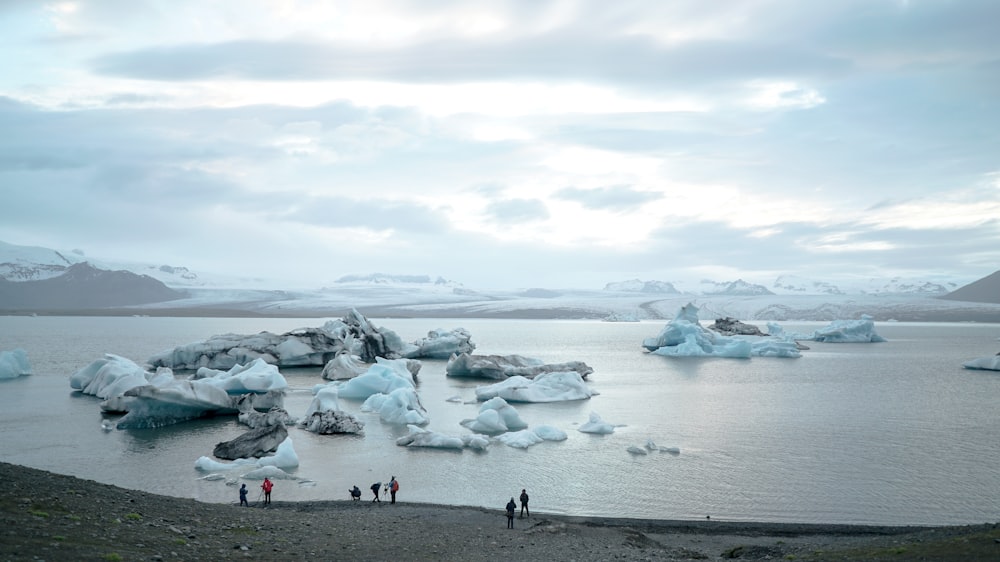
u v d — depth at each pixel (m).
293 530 22.42
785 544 25.84
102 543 16.36
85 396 66.94
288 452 40.38
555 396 68.62
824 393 73.81
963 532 23.70
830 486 36.31
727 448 45.31
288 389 73.69
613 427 52.69
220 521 22.02
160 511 21.70
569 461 41.72
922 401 67.38
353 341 118.31
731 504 33.41
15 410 58.72
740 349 128.75
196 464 39.28
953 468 40.03
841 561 19.33
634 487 36.19
